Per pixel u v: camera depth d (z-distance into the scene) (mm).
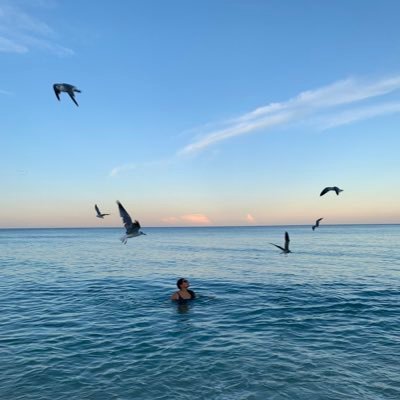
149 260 50812
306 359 12297
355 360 12156
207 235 188750
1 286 28234
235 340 14422
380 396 9648
